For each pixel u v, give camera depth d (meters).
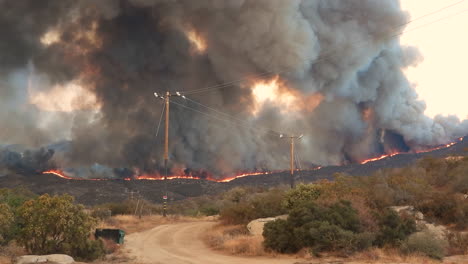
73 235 18.67
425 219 24.72
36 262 15.68
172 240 28.70
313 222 19.89
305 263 16.86
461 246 18.89
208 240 28.14
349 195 26.16
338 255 18.22
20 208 18.64
